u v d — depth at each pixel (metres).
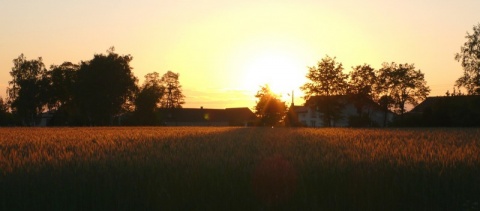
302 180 11.19
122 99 89.62
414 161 13.45
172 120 123.75
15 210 10.13
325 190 10.69
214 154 15.84
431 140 25.22
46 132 38.59
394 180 11.00
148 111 89.19
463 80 68.88
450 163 13.19
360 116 73.75
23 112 97.00
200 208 10.03
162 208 10.04
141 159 14.30
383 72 86.38
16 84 96.88
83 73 89.00
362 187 10.68
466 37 69.19
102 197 10.37
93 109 88.19
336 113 83.25
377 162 13.41
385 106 87.06
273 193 10.63
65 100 97.50
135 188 10.68
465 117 61.56
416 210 9.98
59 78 96.50
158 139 26.48
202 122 126.25
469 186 10.87
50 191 10.62
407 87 86.19
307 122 108.25
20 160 14.46
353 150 17.86
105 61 89.00
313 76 82.50
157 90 92.38
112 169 12.44
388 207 10.03
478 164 13.21
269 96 87.69
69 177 11.51
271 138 27.80
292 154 15.98
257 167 12.48
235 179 11.30
